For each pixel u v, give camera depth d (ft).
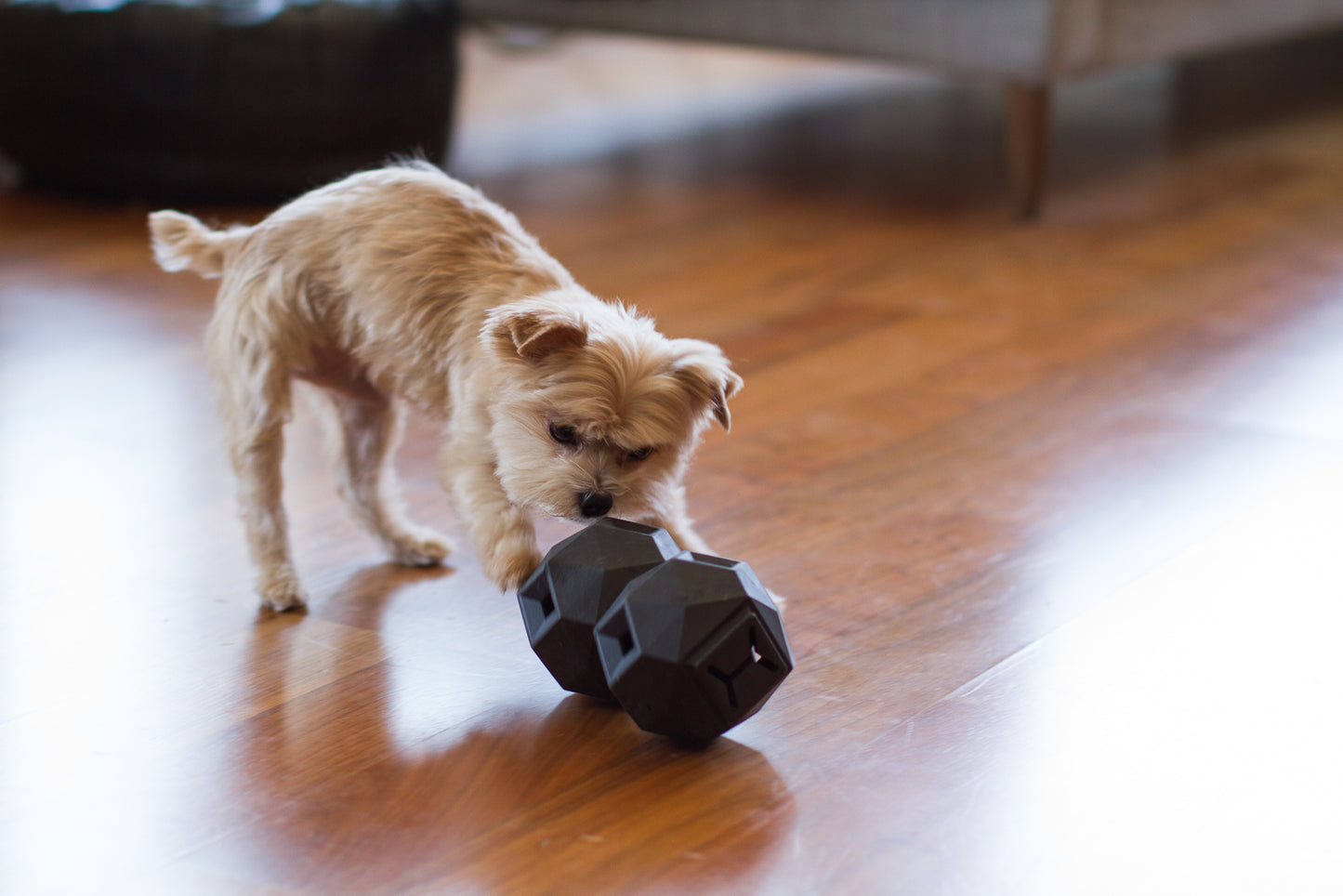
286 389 6.59
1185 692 5.94
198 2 14.39
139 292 12.42
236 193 15.16
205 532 7.72
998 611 6.78
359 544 7.68
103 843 4.87
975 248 14.23
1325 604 6.77
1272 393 9.98
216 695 5.95
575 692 5.96
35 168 15.57
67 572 7.17
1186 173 17.58
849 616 6.74
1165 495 8.21
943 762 5.40
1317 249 13.91
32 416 9.48
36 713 5.77
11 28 14.76
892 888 4.61
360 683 6.07
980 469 8.71
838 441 9.24
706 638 5.18
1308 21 18.65
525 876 4.66
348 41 14.66
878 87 24.12
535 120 20.61
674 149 19.07
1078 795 5.16
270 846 4.85
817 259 13.79
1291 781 5.24
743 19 16.11
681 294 12.56
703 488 8.46
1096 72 15.26
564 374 5.73
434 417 6.59
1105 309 12.13
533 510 6.01
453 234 6.44
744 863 4.74
